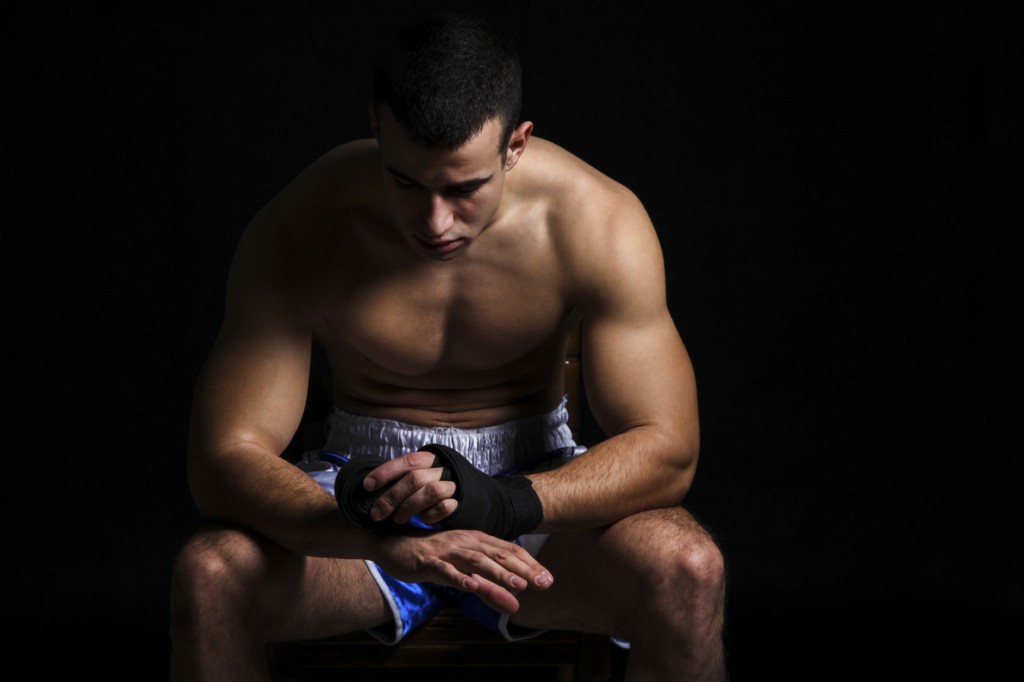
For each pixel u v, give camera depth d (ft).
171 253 13.28
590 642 8.98
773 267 13.29
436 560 7.61
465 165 7.55
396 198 7.80
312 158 13.12
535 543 8.55
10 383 13.35
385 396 9.23
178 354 13.39
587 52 13.05
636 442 8.32
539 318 8.92
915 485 13.39
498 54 7.68
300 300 8.77
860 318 13.32
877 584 13.29
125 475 13.46
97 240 13.24
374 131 7.82
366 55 13.01
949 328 13.25
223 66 13.03
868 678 11.93
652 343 8.68
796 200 13.21
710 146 13.15
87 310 13.33
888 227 13.20
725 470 13.50
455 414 9.21
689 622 7.79
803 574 13.34
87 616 12.98
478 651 8.87
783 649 12.39
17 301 13.28
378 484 7.64
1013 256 13.11
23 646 12.46
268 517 7.97
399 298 8.82
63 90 13.03
